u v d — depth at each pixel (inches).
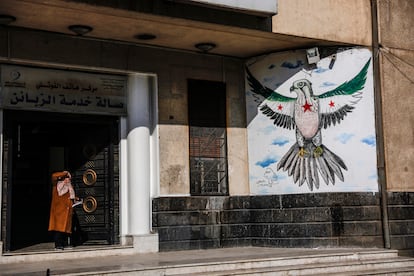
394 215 428.1
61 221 407.5
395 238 425.4
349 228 423.2
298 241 431.8
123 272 319.0
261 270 347.3
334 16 428.1
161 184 429.1
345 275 353.7
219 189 455.2
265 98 457.7
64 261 372.8
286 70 450.3
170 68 442.6
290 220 437.1
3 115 385.7
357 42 434.9
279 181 446.0
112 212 426.9
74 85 410.6
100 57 414.0
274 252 403.5
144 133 427.8
